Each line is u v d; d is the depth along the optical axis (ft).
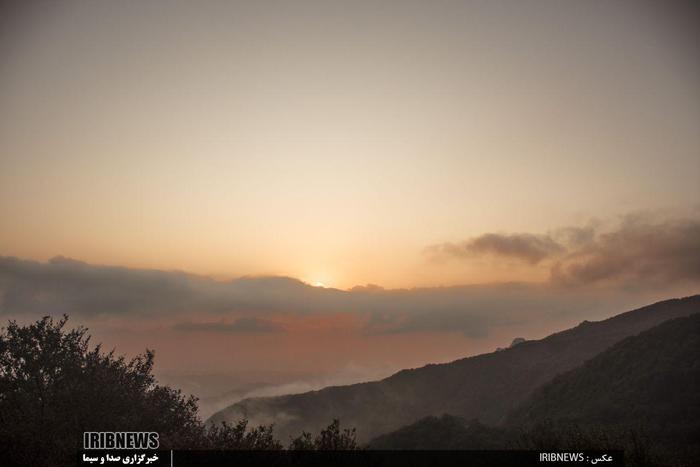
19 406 34.53
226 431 34.12
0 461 30.17
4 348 36.81
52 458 30.96
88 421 34.37
